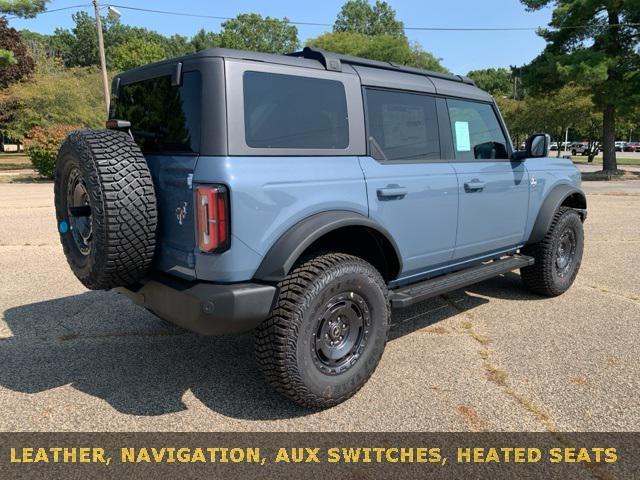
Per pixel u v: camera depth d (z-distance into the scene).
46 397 3.42
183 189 2.97
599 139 38.91
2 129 27.22
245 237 2.90
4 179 21.33
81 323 4.76
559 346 4.23
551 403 3.33
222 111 2.88
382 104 3.78
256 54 3.10
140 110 3.48
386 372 3.78
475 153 4.59
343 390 3.26
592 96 24.98
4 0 21.05
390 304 3.70
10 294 5.62
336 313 3.21
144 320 4.84
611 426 3.08
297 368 3.03
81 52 89.19
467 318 4.92
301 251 2.99
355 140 3.53
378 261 3.75
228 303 2.86
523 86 25.45
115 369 3.84
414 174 3.86
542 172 5.25
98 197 2.89
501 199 4.71
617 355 4.05
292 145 3.17
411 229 3.87
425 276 4.29
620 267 6.91
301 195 3.13
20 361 3.97
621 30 23.05
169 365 3.91
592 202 14.43
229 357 4.06
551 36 24.50
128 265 3.04
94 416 3.19
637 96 22.53
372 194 3.54
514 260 5.02
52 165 21.06
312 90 3.31
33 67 34.97
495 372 3.77
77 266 3.34
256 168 2.95
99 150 2.97
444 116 4.28
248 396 3.45
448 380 3.65
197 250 2.93
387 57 44.88
